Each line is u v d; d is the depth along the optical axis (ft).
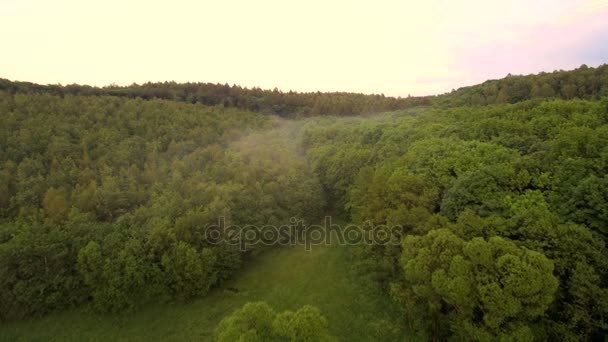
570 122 150.92
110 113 352.69
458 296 85.35
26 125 268.82
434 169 141.08
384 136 233.14
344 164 220.23
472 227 101.65
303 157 288.71
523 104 219.00
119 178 226.38
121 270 140.46
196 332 131.34
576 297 84.17
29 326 135.85
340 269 162.09
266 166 238.68
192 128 356.38
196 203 180.34
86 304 145.38
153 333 132.26
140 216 168.66
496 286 81.56
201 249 158.81
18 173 212.64
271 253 189.37
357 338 117.60
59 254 142.72
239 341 79.41
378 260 137.59
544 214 98.17
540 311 79.97
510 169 119.24
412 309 106.93
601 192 95.66
